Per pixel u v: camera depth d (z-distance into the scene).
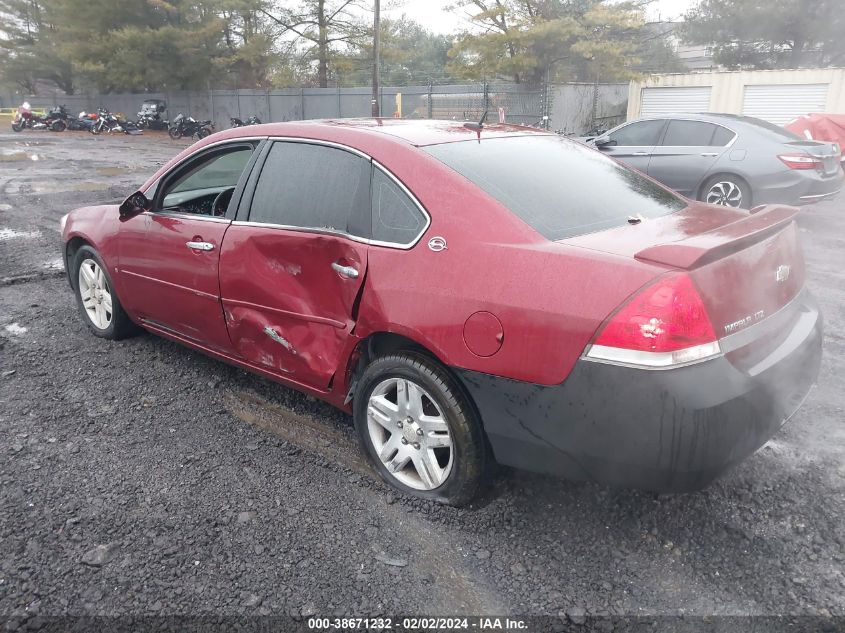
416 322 2.77
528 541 2.77
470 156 3.13
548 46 24.77
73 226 4.86
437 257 2.77
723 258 2.46
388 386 3.04
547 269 2.51
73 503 3.01
